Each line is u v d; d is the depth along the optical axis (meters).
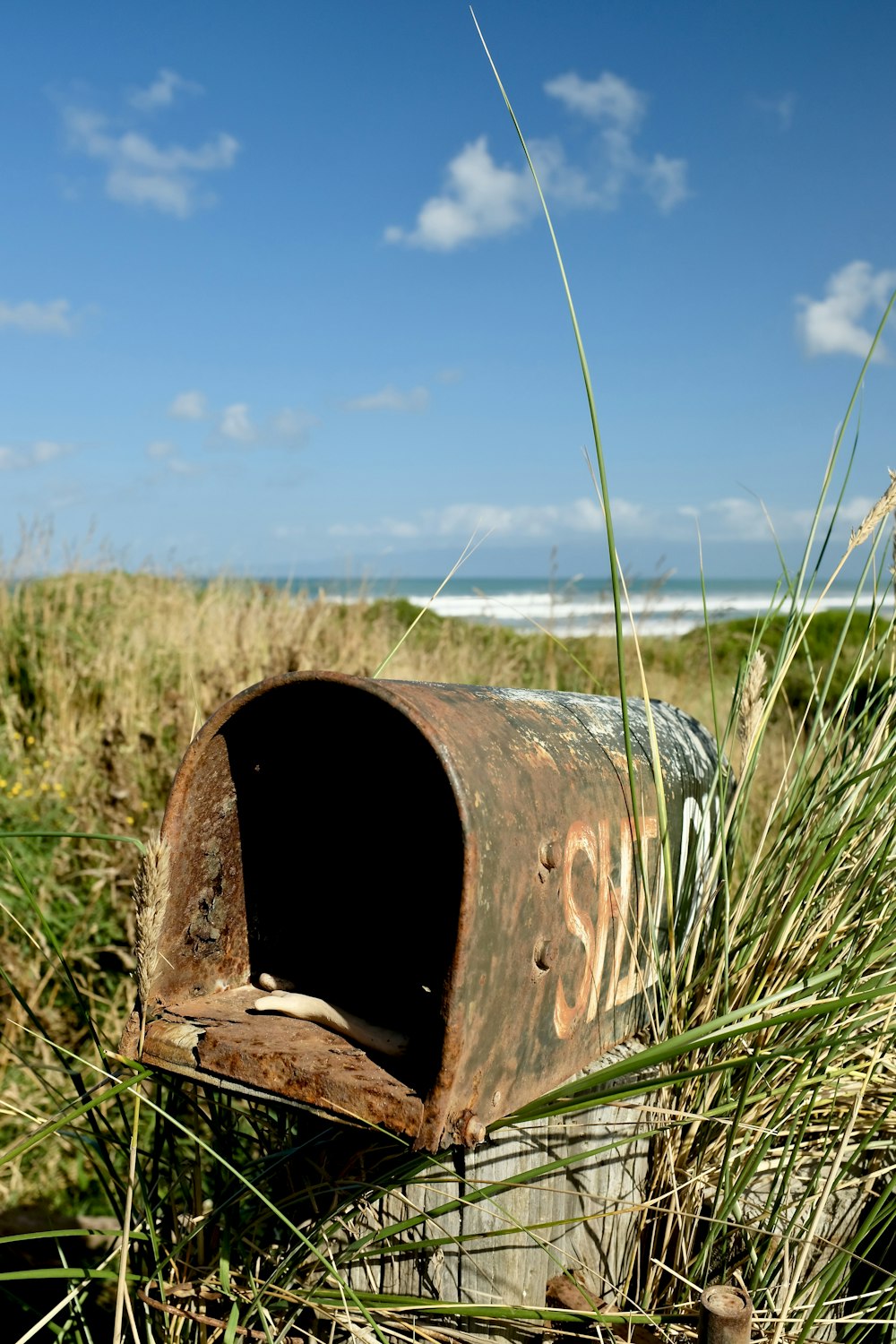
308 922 1.77
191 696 4.95
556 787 1.45
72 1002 3.23
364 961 1.71
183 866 1.50
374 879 1.74
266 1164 1.71
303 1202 1.65
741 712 1.83
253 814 1.61
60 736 5.00
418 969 1.64
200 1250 1.64
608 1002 1.65
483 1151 1.49
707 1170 1.67
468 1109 1.25
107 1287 2.29
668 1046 1.33
